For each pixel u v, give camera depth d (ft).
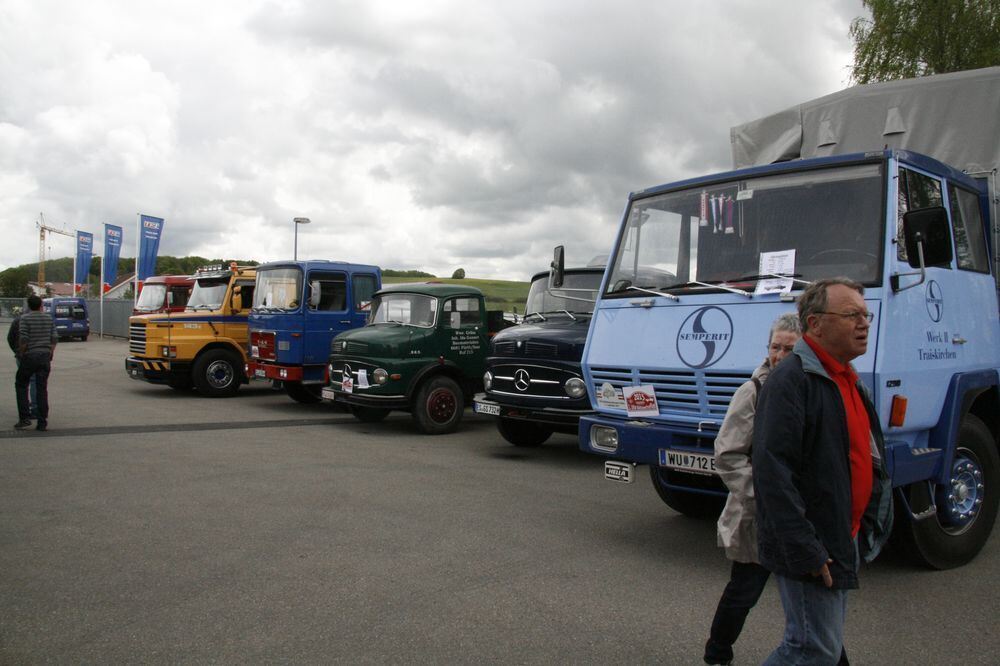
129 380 62.08
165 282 57.77
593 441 18.89
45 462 27.86
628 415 18.69
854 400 9.31
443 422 37.47
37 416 35.53
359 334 37.40
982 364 18.67
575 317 32.37
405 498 23.47
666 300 18.52
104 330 141.38
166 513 21.17
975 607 15.08
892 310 15.53
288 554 17.71
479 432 38.55
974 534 17.99
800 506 8.71
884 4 55.77
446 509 22.21
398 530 19.89
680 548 18.76
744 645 13.10
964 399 17.56
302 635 13.19
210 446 31.99
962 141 21.03
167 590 15.29
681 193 19.52
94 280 325.62
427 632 13.41
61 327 126.00
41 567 16.58
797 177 17.66
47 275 330.54
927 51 55.52
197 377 50.70
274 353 45.29
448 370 37.96
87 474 25.96
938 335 16.90
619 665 12.23
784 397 8.93
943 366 16.96
